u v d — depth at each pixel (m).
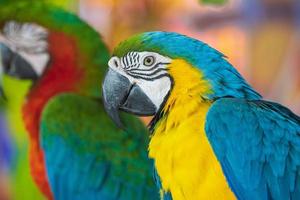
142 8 9.82
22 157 7.73
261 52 9.56
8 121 7.75
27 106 7.02
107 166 6.73
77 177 6.76
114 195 6.68
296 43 9.45
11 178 7.75
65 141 6.78
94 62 7.02
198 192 5.02
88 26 7.07
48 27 7.04
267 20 9.49
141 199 6.65
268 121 5.09
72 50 7.00
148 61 5.24
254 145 5.02
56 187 6.84
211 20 9.95
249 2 9.60
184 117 5.05
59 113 6.82
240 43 9.88
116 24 9.75
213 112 5.03
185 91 5.10
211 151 4.99
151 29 9.85
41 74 7.04
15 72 7.12
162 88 5.20
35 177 7.04
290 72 9.48
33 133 7.00
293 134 5.10
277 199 5.02
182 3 9.98
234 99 5.13
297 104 9.50
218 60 5.16
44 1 7.51
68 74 7.00
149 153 5.21
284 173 5.02
